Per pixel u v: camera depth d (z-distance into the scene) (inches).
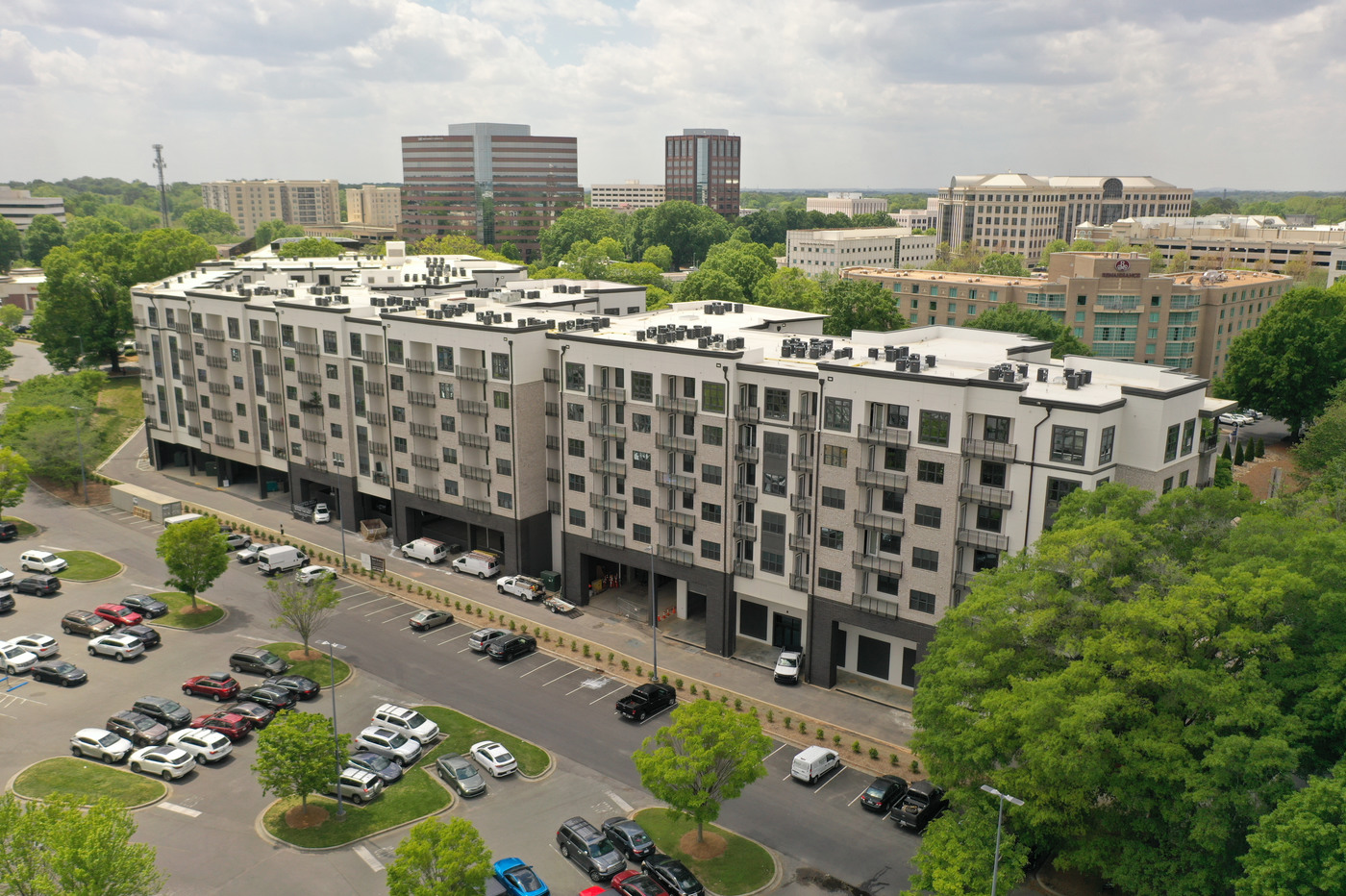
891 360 3412.9
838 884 2348.7
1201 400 3095.5
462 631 3811.5
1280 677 2010.3
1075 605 2228.1
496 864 2336.4
